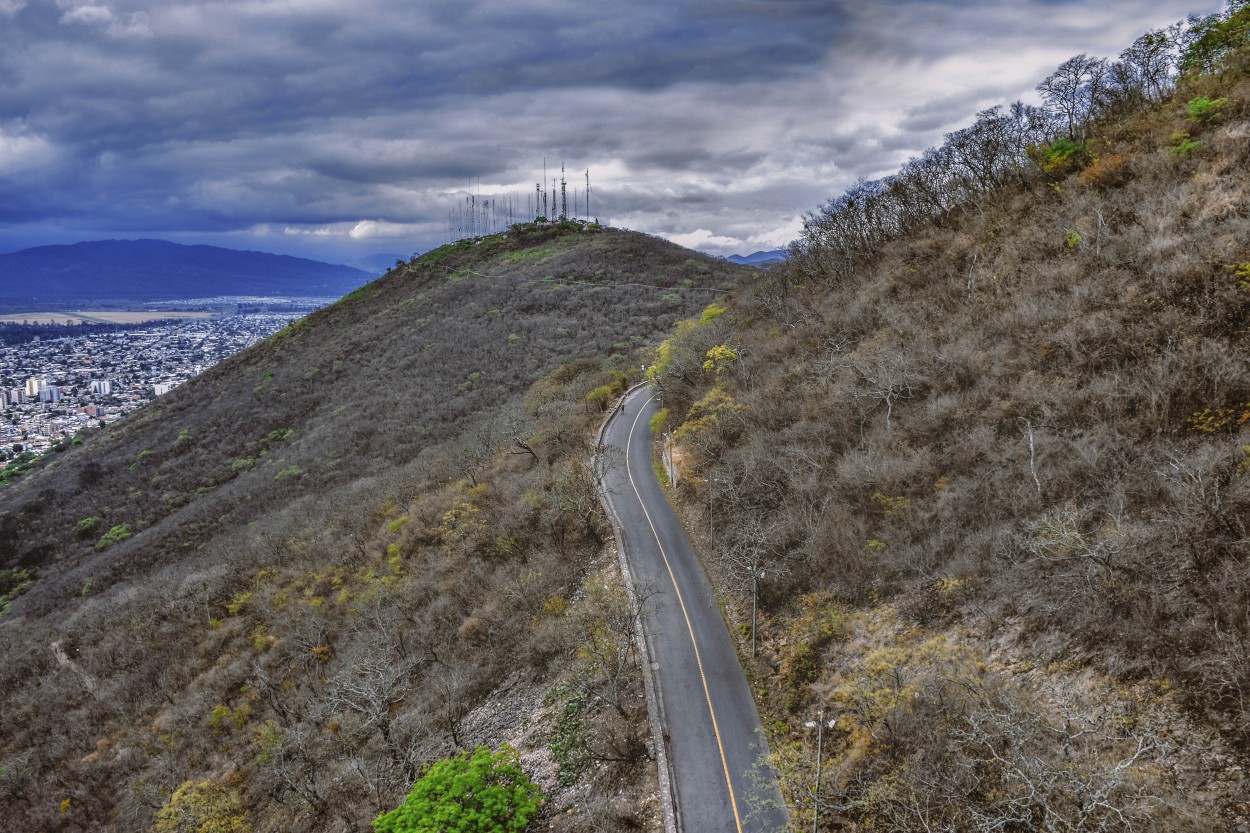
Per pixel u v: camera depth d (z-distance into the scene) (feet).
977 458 124.36
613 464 196.75
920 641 102.83
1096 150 177.68
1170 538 87.86
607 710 115.14
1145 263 130.41
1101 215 149.18
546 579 157.99
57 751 171.42
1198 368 106.93
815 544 130.00
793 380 183.21
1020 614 96.17
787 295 241.76
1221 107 152.56
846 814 86.02
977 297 163.43
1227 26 174.19
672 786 96.78
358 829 114.93
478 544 182.39
